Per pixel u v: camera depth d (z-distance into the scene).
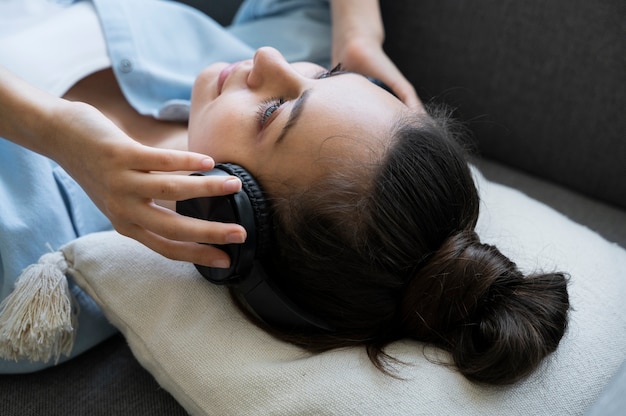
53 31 0.80
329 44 1.05
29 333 0.58
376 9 0.98
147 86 0.85
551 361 0.57
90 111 0.59
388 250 0.56
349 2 0.96
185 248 0.56
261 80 0.65
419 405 0.53
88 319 0.69
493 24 0.94
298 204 0.56
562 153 0.96
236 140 0.61
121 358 0.72
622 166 0.90
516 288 0.56
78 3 0.88
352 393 0.54
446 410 0.53
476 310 0.56
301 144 0.58
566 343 0.59
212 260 0.55
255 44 1.05
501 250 0.69
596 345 0.60
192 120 0.70
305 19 1.08
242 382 0.56
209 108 0.67
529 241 0.71
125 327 0.63
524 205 0.79
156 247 0.57
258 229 0.56
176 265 0.65
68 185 0.72
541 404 0.55
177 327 0.60
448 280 0.56
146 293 0.63
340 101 0.60
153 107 0.85
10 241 0.64
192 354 0.58
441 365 0.56
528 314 0.54
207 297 0.62
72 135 0.57
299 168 0.57
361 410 0.53
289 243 0.57
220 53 0.95
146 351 0.61
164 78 0.86
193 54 0.94
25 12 0.88
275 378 0.55
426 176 0.57
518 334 0.53
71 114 0.58
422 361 0.57
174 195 0.53
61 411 0.65
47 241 0.68
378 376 0.55
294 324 0.59
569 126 0.93
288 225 0.57
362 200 0.56
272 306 0.59
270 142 0.59
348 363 0.56
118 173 0.54
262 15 1.12
